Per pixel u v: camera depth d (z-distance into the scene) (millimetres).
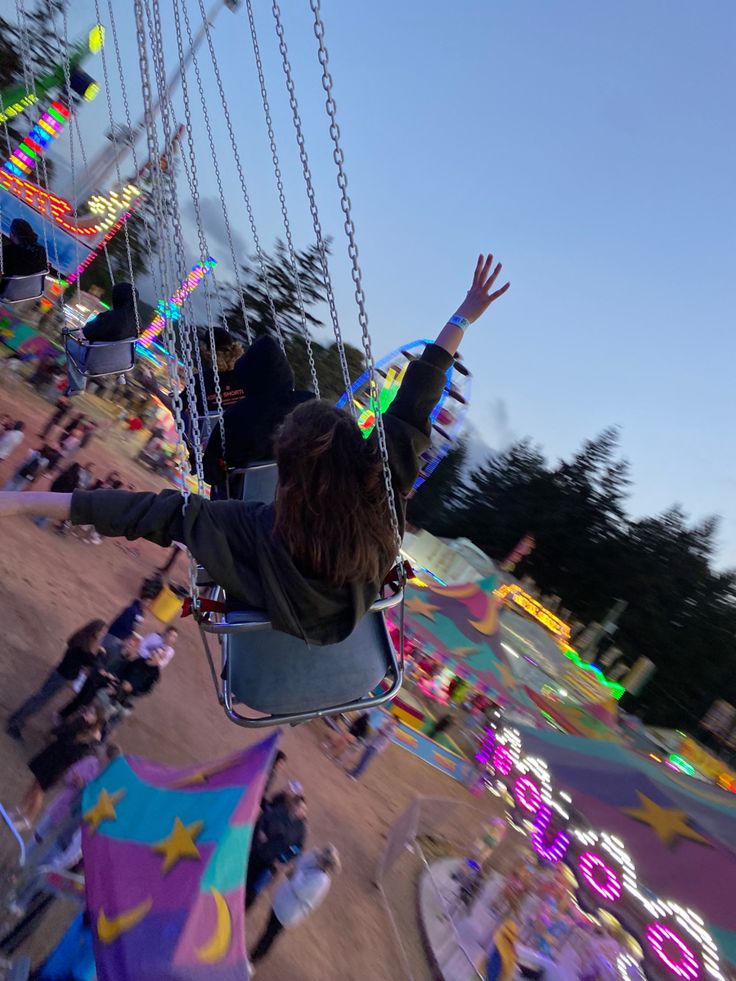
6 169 15266
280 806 7684
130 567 17781
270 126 2281
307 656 1754
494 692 20109
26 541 15266
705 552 68125
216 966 4504
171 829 5004
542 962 9586
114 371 5316
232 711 1753
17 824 7238
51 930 6676
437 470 82375
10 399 24391
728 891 9242
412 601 21625
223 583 1618
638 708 63781
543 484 73875
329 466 1614
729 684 64312
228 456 2391
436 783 17484
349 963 9195
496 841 11852
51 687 9008
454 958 9938
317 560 1603
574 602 69625
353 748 15273
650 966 9094
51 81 16578
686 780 12273
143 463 29406
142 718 11961
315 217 1879
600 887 10102
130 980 4289
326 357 34156
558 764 12102
